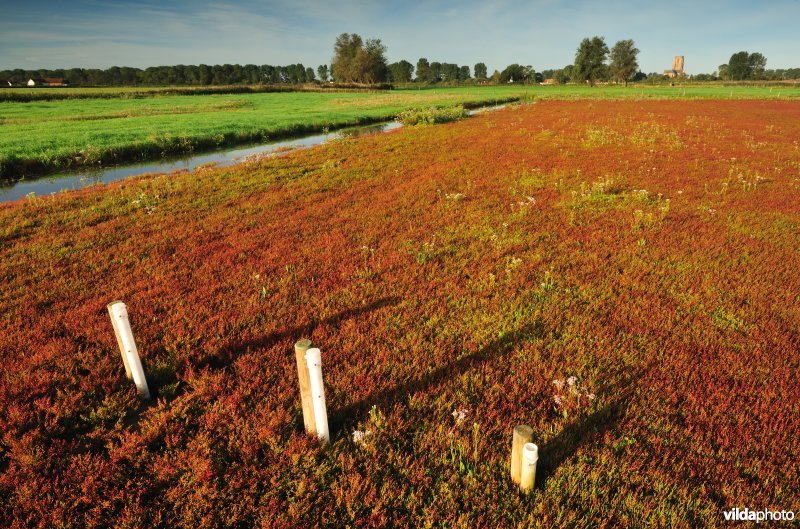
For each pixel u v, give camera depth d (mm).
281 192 15203
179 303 7266
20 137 28422
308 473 4066
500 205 13219
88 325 6609
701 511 3652
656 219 11539
